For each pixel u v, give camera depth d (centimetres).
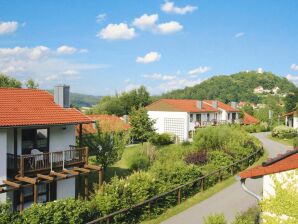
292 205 1194
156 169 2066
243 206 1911
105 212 1602
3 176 1783
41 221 1390
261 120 8419
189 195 2117
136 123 4756
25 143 2008
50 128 2122
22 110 2000
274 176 1234
